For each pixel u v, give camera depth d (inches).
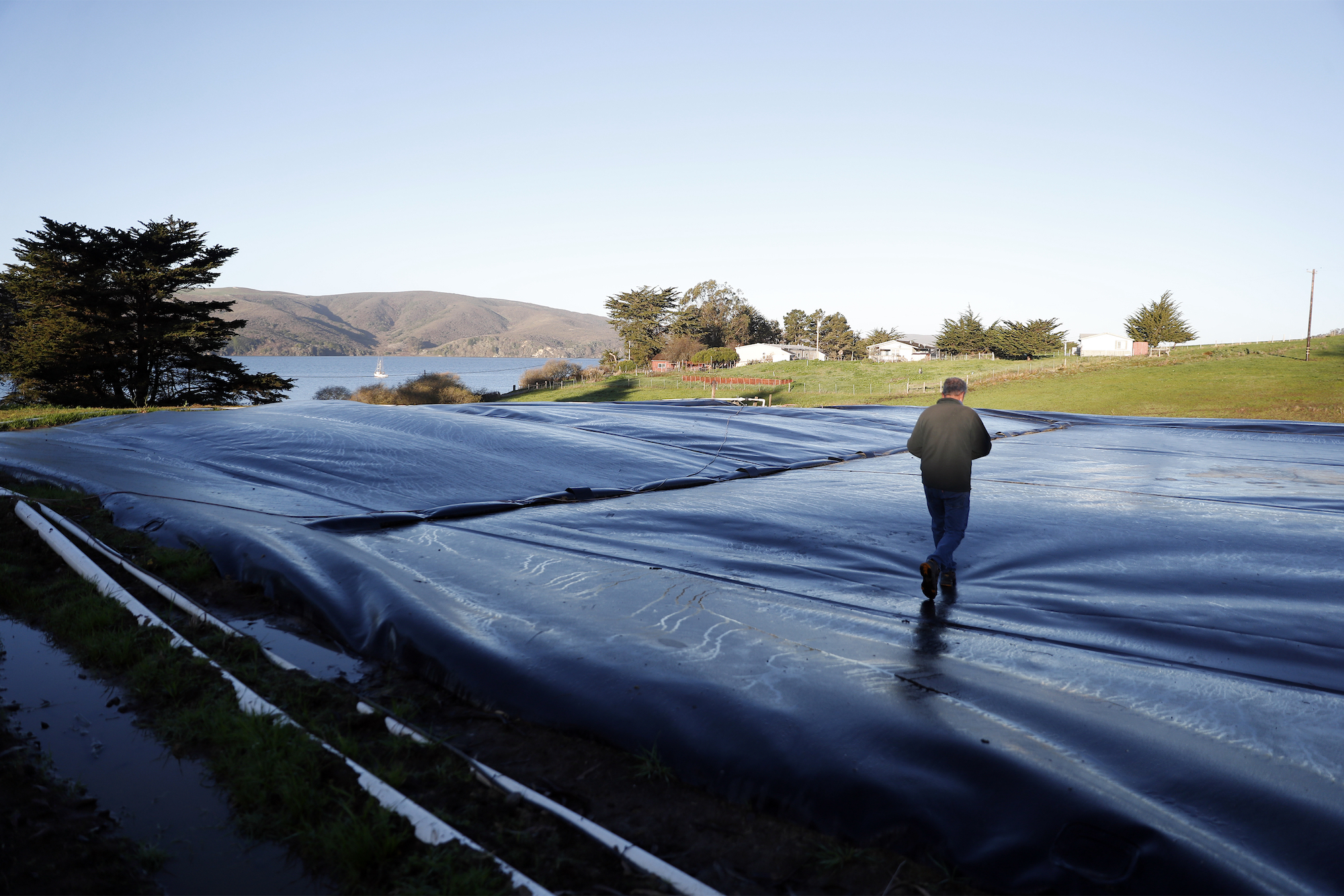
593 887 92.0
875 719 123.9
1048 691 138.6
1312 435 632.4
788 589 204.4
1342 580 212.5
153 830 101.7
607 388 2669.8
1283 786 105.9
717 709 128.2
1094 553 242.1
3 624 174.9
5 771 109.9
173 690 138.3
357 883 92.0
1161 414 1567.4
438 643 156.2
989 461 475.8
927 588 189.2
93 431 473.7
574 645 155.0
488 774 115.3
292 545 219.3
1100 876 92.0
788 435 562.9
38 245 1482.5
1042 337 3479.3
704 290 4773.6
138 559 217.2
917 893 94.0
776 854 101.7
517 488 337.7
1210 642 165.8
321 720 131.3
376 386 2288.4
